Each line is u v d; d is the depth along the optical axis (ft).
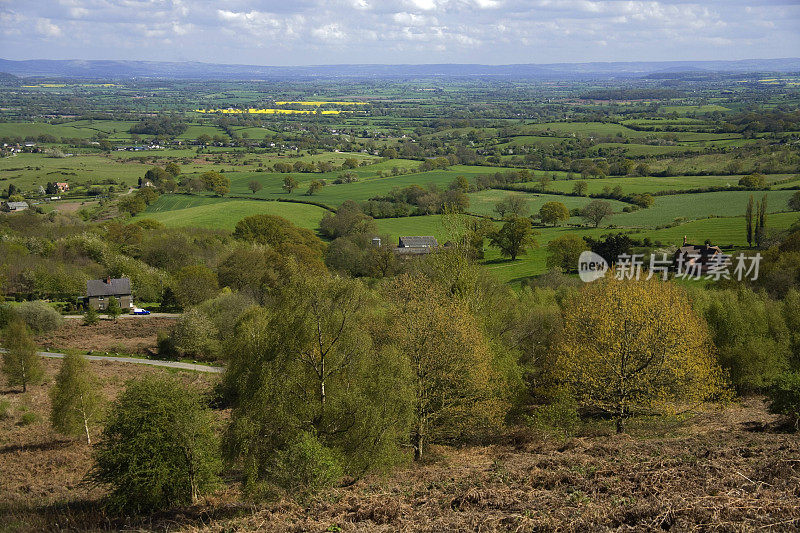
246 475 59.21
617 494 42.96
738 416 89.10
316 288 64.59
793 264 164.96
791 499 38.14
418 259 245.24
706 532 35.01
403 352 79.36
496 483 49.70
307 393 63.41
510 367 100.12
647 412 85.66
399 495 48.44
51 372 166.61
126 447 59.52
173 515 56.70
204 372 168.14
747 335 110.83
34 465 97.19
